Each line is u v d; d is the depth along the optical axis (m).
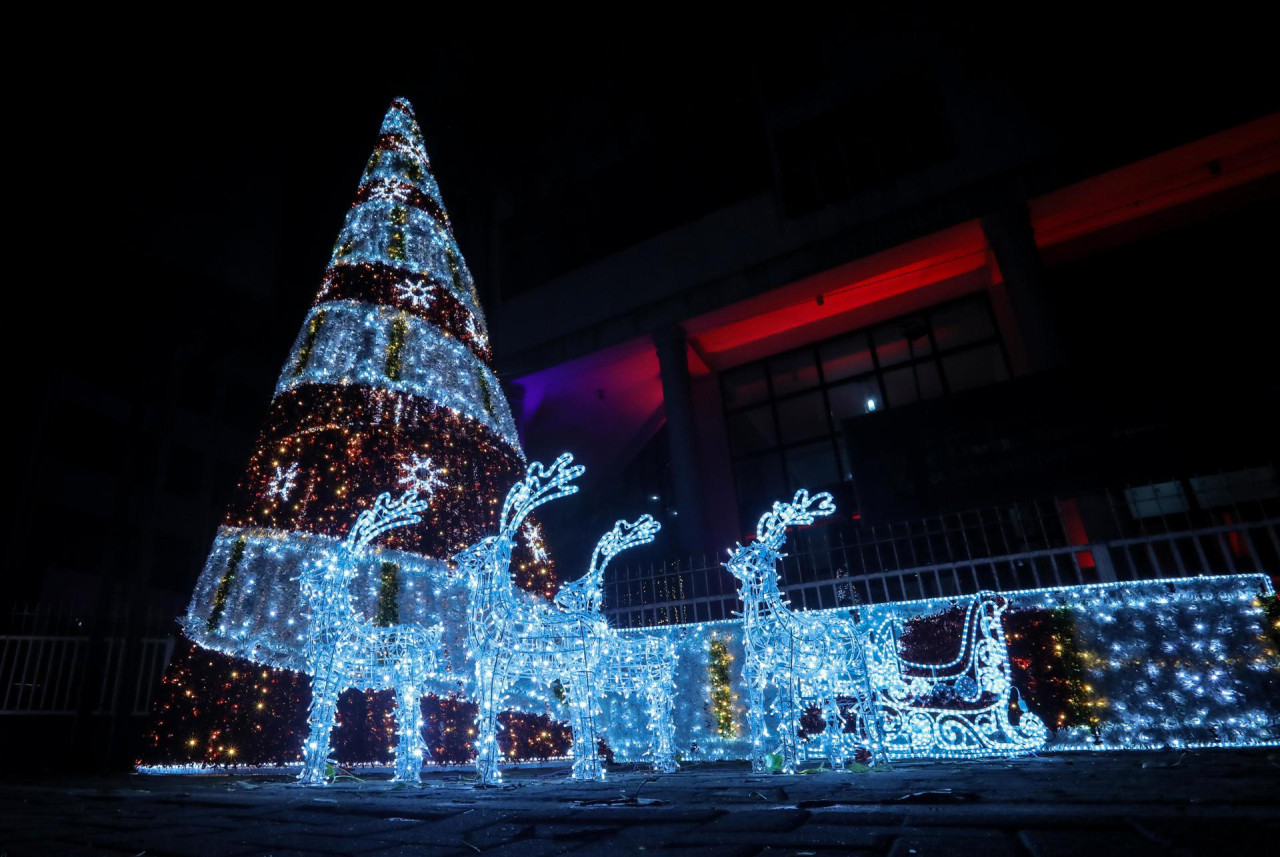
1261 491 10.20
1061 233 13.73
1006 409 11.32
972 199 12.93
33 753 8.52
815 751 6.50
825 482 15.50
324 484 8.33
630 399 17.36
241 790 4.73
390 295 10.08
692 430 13.96
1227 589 6.63
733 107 16.20
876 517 11.61
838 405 15.88
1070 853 1.62
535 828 2.42
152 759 7.09
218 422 23.95
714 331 16.09
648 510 18.00
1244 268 13.26
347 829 2.59
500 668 5.46
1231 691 6.38
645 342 15.27
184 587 21.89
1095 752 6.20
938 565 7.95
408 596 7.82
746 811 2.55
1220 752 5.56
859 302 15.33
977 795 2.83
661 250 15.66
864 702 6.05
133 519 11.13
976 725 6.70
